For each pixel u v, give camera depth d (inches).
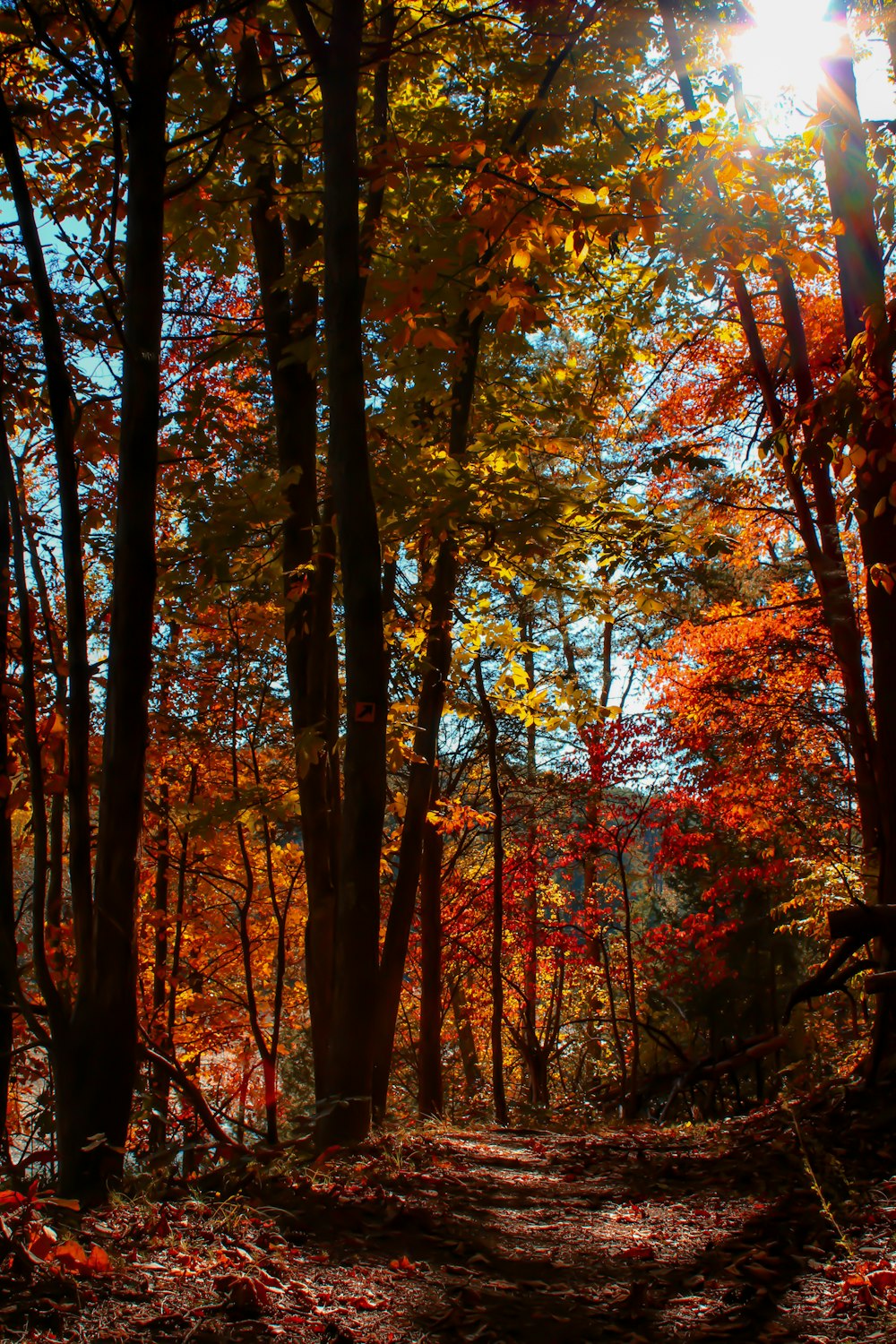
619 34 231.8
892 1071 230.5
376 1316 120.9
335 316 245.8
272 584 373.4
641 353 430.3
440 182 305.9
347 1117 236.2
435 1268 144.6
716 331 464.4
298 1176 183.9
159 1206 152.5
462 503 306.5
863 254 276.7
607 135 332.2
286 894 637.3
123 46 233.3
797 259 221.1
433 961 516.7
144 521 176.6
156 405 178.9
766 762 587.5
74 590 175.0
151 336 179.3
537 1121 477.7
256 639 513.3
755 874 621.3
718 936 666.2
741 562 615.8
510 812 765.9
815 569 409.1
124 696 173.9
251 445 383.2
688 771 628.4
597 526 353.1
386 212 295.3
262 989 701.9
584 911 764.6
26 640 177.8
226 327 382.9
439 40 321.7
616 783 655.1
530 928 773.9
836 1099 234.1
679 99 393.4
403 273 187.2
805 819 591.5
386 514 322.3
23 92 256.7
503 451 358.9
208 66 311.9
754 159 205.2
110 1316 108.7
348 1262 142.2
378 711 245.3
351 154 242.8
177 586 325.4
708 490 543.2
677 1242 163.2
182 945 619.8
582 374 412.5
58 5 198.4
